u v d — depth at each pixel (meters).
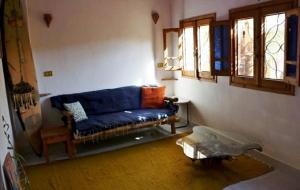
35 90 4.39
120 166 3.84
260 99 3.87
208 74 4.83
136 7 5.29
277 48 3.55
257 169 3.56
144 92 5.19
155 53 5.59
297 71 3.06
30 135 4.31
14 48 4.18
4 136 2.78
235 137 3.79
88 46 4.97
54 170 3.82
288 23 3.18
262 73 3.78
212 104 4.84
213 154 3.33
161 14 5.53
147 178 3.47
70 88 4.93
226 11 4.29
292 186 2.71
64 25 4.75
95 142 4.77
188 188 3.20
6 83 4.15
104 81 5.18
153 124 4.68
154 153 4.21
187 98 5.49
